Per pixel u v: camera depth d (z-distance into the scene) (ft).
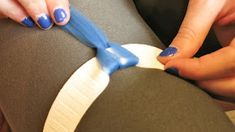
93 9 1.14
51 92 0.94
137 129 0.81
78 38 1.03
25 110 0.97
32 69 1.00
